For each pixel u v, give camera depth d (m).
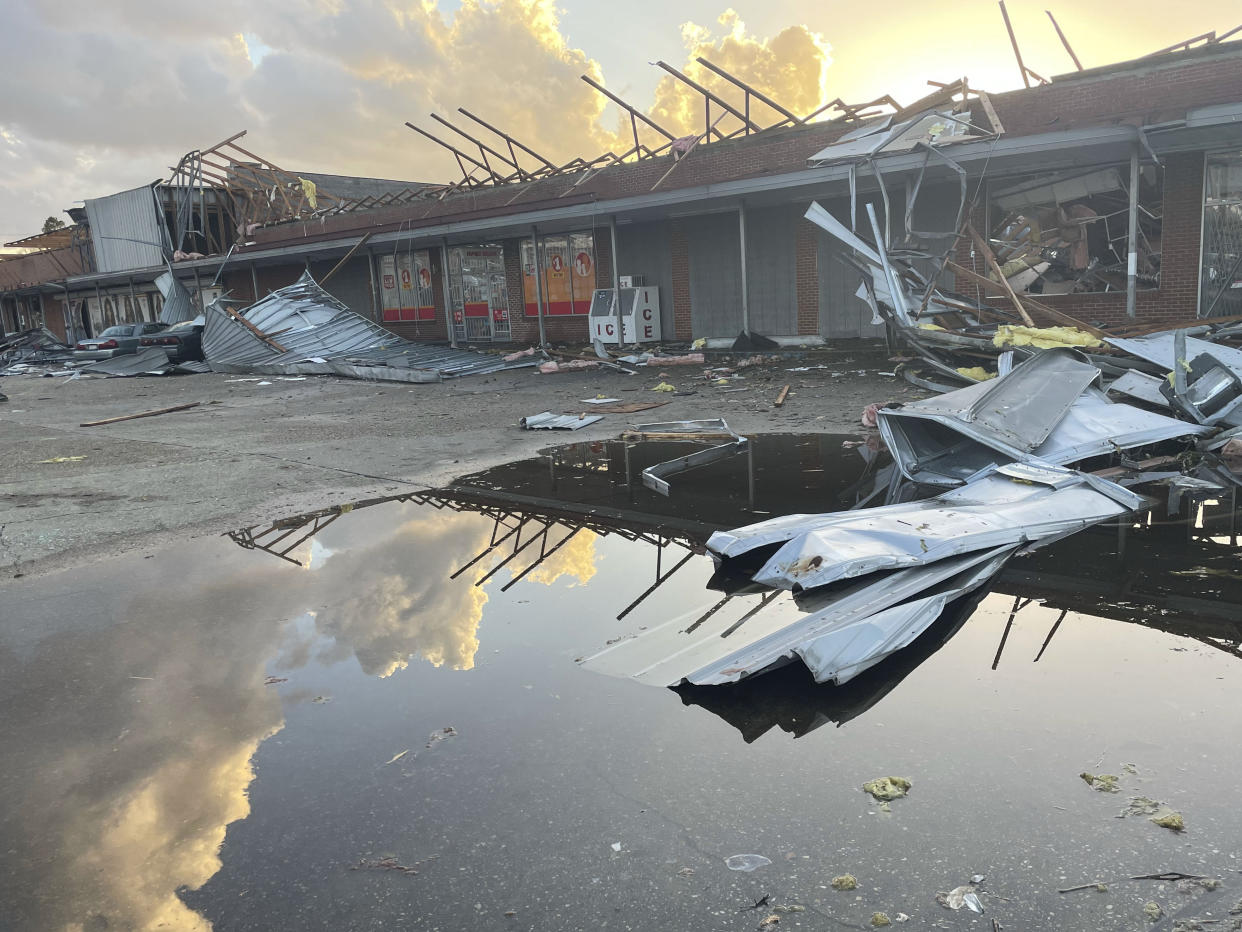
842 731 2.91
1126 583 4.19
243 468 8.24
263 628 4.11
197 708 3.29
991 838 2.29
